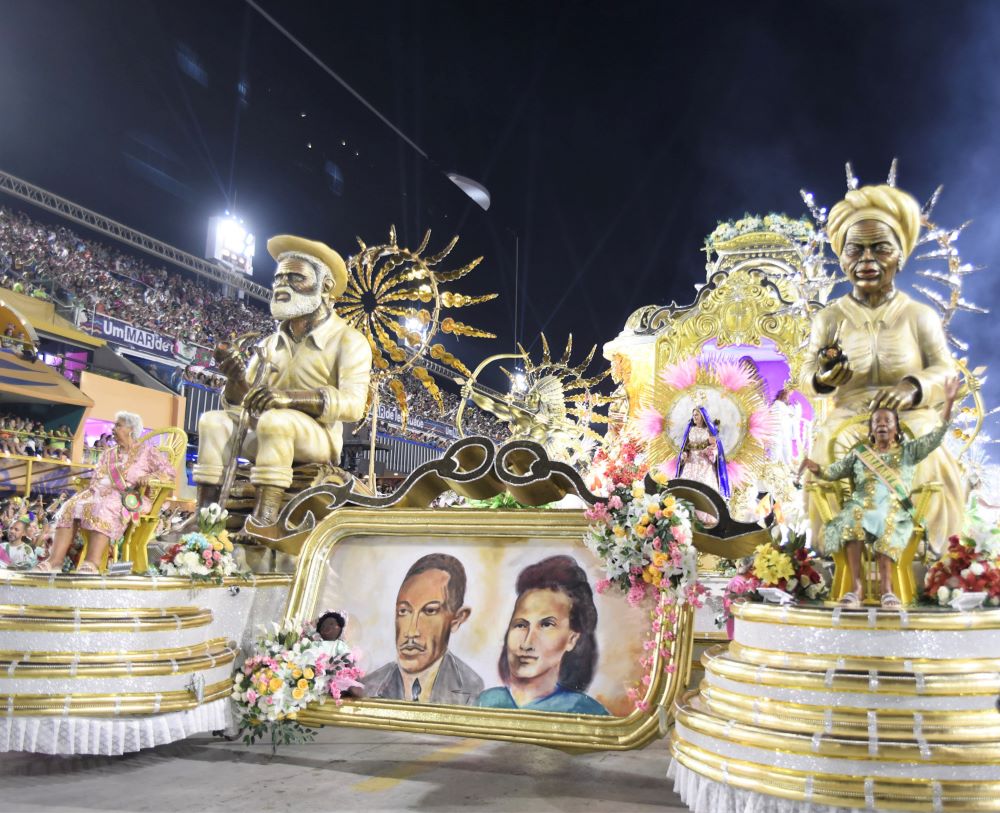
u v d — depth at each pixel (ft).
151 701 16.17
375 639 18.29
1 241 63.77
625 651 16.46
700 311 38.29
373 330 27.48
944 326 18.34
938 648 12.05
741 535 16.31
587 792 15.57
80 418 50.01
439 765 17.44
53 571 16.99
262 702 17.42
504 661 17.19
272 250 25.12
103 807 14.25
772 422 31.76
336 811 14.25
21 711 15.42
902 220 16.22
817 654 12.45
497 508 19.93
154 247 83.76
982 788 11.11
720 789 12.62
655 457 32.63
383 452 65.21
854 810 11.45
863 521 13.51
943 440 15.07
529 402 36.04
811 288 35.65
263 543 21.33
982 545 13.48
